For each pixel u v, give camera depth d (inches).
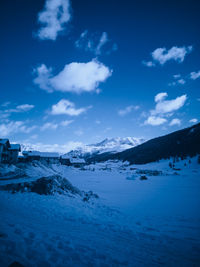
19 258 161.5
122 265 201.9
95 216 499.8
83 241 259.1
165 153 5935.0
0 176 1069.8
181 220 527.8
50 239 231.3
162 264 223.8
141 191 1212.5
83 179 2203.5
